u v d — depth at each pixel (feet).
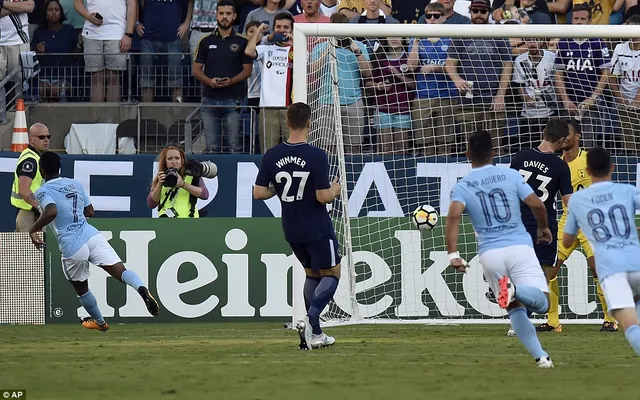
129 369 82.69
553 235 118.62
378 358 93.86
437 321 140.26
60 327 141.69
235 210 159.53
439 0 174.81
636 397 65.05
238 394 65.92
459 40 159.33
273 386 70.79
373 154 157.17
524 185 83.30
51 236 148.05
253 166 159.74
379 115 158.30
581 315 146.30
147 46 178.50
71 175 159.84
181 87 177.27
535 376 78.18
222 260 147.33
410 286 147.02
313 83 149.69
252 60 169.37
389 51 158.81
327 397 64.59
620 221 78.59
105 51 179.22
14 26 176.45
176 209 147.95
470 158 84.94
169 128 173.88
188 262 147.33
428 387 70.64
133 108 175.22
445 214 156.25
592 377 77.61
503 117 159.84
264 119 166.61
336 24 136.05
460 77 158.92
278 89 168.35
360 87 157.89
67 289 147.84
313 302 102.32
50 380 74.18
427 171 156.97
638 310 81.00
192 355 97.14
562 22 179.73
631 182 155.43
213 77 168.86
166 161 145.79
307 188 98.94
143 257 147.23
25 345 111.04
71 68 178.29
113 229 147.23
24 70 177.37
